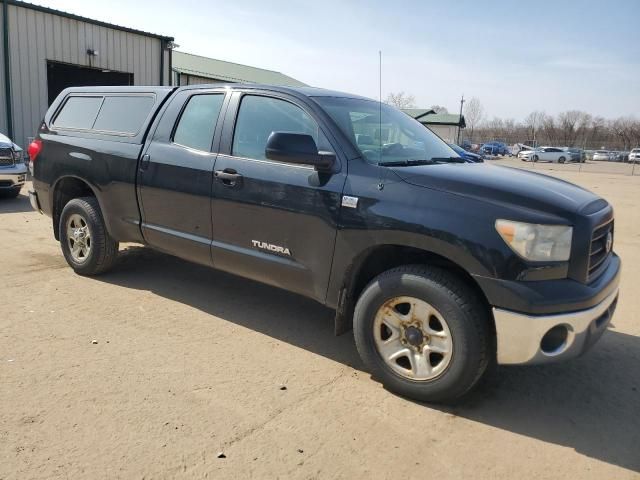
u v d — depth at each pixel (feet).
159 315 15.47
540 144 238.89
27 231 25.32
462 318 10.45
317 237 12.42
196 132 15.24
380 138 13.42
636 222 38.34
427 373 11.07
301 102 13.43
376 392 11.71
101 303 16.17
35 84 54.80
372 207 11.50
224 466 9.02
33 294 16.62
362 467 9.19
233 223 14.03
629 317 17.21
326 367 12.80
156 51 66.64
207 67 97.55
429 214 10.83
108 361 12.48
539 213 10.25
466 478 9.06
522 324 10.03
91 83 69.72
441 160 13.85
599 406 11.62
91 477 8.57
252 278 14.34
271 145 11.90
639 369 13.48
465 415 11.00
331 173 12.30
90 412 10.36
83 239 18.34
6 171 32.60
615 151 203.41
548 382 12.59
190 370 12.28
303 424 10.36
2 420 9.95
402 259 12.17
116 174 16.67
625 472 9.43
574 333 10.23
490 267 10.15
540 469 9.39
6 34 51.62
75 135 18.28
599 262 11.38
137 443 9.49
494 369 13.10
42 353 12.69
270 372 12.40
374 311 11.59
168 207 15.52
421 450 9.75
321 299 12.76
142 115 16.76
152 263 20.40
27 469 8.66
